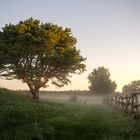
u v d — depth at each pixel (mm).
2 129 10703
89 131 10945
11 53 33094
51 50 34875
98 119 14672
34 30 36219
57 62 34969
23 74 34844
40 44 33531
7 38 35406
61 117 14586
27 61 35625
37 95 36750
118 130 10766
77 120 13797
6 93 23859
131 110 14797
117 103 24047
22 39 32781
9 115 12758
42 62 35562
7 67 34719
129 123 12281
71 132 10688
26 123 12203
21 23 36469
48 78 36969
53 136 10094
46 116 14906
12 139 9414
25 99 28172
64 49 35844
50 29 37000
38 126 11328
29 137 9578
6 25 36375
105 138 9516
